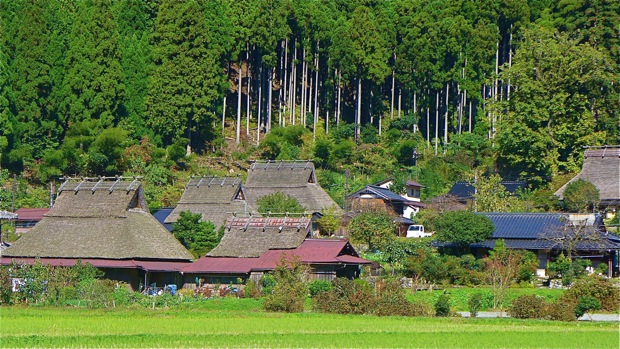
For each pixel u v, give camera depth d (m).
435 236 169.50
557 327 100.69
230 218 159.00
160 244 151.88
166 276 150.38
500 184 199.00
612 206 189.88
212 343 82.44
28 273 127.50
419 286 138.38
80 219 153.62
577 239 151.62
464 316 116.50
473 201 195.38
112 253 146.12
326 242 149.12
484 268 145.62
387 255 157.38
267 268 143.38
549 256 155.38
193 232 165.75
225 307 121.81
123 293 126.12
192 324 98.31
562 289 135.12
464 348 81.69
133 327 94.94
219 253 151.38
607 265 153.00
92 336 86.62
